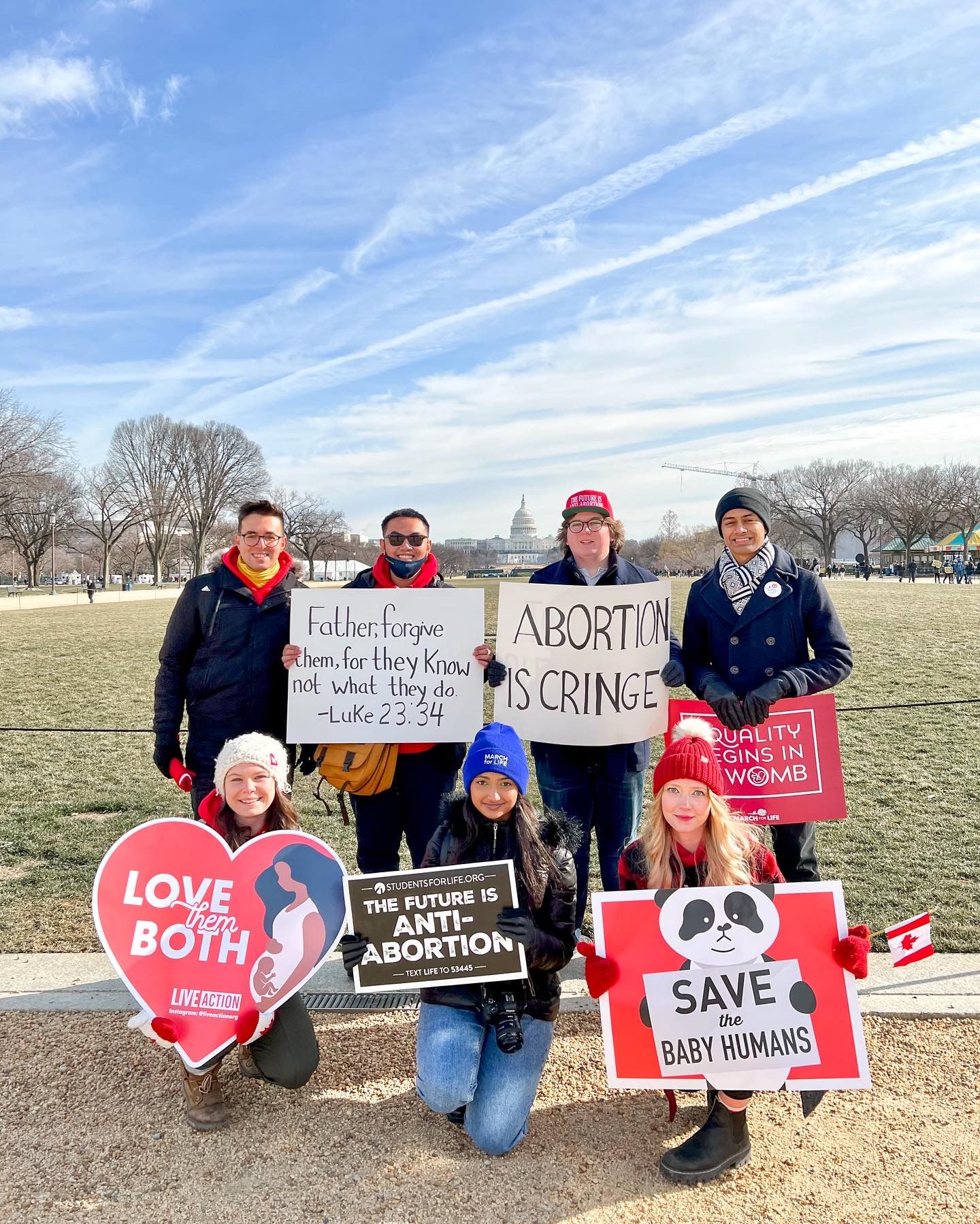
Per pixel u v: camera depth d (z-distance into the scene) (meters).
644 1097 3.37
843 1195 2.81
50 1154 3.04
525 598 4.36
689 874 3.34
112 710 12.41
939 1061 3.50
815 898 3.14
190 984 3.23
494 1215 2.73
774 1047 3.04
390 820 4.41
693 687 4.04
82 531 81.44
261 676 4.23
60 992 4.18
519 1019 3.20
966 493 76.94
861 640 18.17
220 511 82.06
